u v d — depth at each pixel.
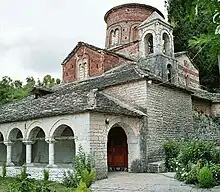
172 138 19.70
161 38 24.64
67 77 28.80
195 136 21.92
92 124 14.81
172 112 20.20
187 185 12.15
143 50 25.22
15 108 21.92
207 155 14.25
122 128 18.38
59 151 21.34
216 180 12.16
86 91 18.03
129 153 17.91
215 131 24.11
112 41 32.03
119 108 16.84
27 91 41.62
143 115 17.78
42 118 17.06
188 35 32.56
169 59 24.58
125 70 21.77
